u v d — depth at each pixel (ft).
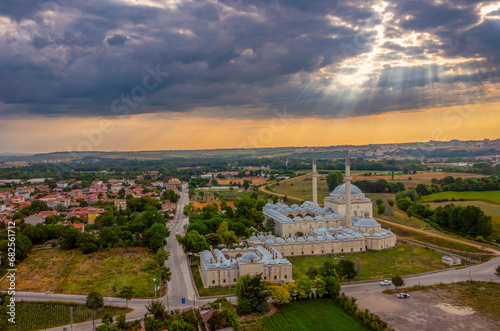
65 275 649.61
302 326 477.77
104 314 497.87
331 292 558.97
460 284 609.83
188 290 596.29
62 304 532.32
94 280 631.56
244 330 467.52
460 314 505.25
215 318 473.67
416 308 524.93
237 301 527.40
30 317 496.23
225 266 619.67
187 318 486.79
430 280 629.92
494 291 577.84
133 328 458.91
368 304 539.29
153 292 583.99
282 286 550.77
